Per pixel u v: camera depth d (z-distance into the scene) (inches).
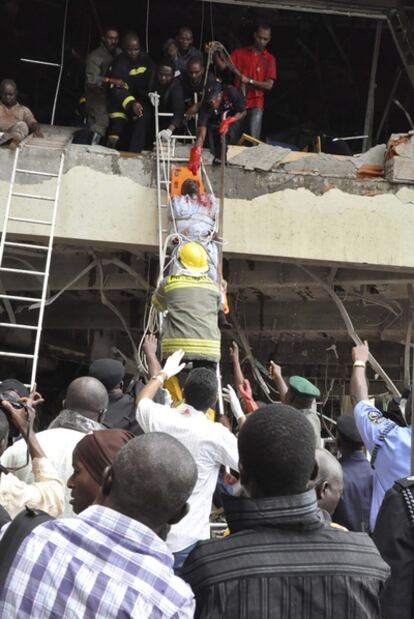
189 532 204.1
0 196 465.4
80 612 114.2
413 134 490.3
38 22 731.4
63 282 526.3
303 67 768.9
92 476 160.6
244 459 130.7
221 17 739.4
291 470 128.4
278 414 131.3
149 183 473.4
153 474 120.9
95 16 711.1
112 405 279.7
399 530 163.8
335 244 485.4
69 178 470.6
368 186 490.6
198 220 440.5
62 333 629.9
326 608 124.5
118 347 631.8
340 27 764.0
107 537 118.4
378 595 128.4
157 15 741.3
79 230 468.4
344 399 644.7
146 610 114.7
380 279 514.0
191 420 209.5
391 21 542.0
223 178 475.5
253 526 128.6
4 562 117.4
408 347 542.3
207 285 342.6
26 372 637.3
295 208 485.1
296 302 579.2
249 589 124.0
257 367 575.2
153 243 469.7
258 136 566.3
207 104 495.5
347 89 769.6
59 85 688.4
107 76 528.1
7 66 735.7
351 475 241.3
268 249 480.4
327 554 127.3
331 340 631.8
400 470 210.2
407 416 235.9
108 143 526.3
